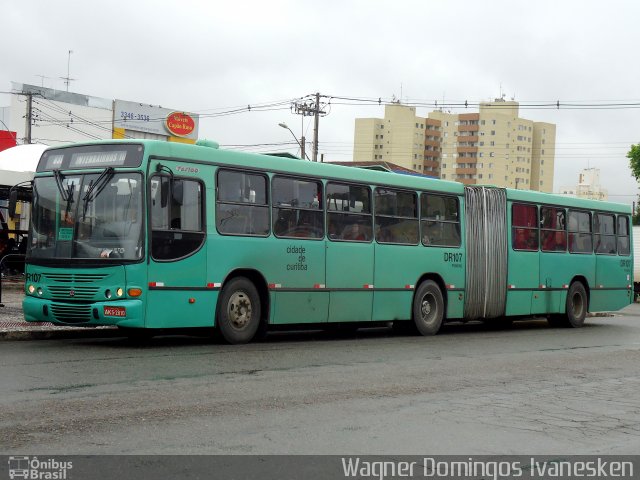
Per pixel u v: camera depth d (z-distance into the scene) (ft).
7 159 82.53
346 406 28.89
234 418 26.05
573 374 40.29
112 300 40.96
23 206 98.58
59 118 189.16
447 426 26.40
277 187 48.19
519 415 28.86
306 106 156.56
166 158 42.45
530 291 67.41
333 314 51.29
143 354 40.16
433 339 55.77
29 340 45.91
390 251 55.36
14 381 31.14
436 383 35.17
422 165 386.52
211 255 44.14
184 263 42.75
